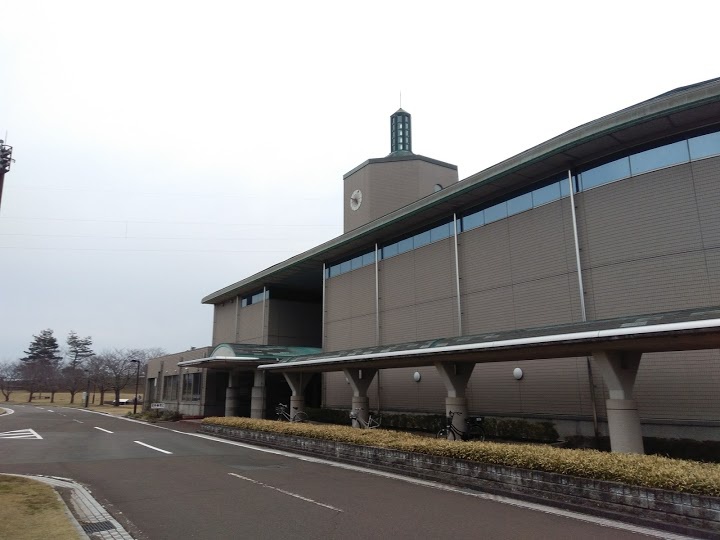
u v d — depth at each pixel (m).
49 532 6.86
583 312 14.88
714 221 12.54
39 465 13.90
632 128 13.46
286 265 29.81
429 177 31.27
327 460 14.88
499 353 13.35
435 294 20.55
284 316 35.06
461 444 11.09
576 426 14.80
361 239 24.11
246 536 7.05
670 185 13.46
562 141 14.63
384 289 23.48
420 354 15.09
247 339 36.81
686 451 11.95
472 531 7.26
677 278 13.00
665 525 7.29
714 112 12.55
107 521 7.90
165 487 10.64
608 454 9.12
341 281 26.84
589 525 7.57
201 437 22.47
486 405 17.50
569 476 8.74
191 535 7.11
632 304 13.81
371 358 17.19
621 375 11.01
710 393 12.10
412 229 22.25
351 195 32.34
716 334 9.05
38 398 82.62
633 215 14.11
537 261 16.56
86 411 48.97
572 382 15.06
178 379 39.28
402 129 34.06
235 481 11.32
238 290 37.41
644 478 7.82
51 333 104.19
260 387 28.31
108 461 14.66
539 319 16.23
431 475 11.43
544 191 16.69
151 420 34.12
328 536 7.02
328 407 26.94
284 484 10.94
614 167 14.74
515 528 7.40
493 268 18.11
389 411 21.98
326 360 19.72
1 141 12.17
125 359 77.88
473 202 19.20
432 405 20.08
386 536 7.02
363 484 10.93
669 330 9.25
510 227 17.69
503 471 9.86
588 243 15.11
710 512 6.96
